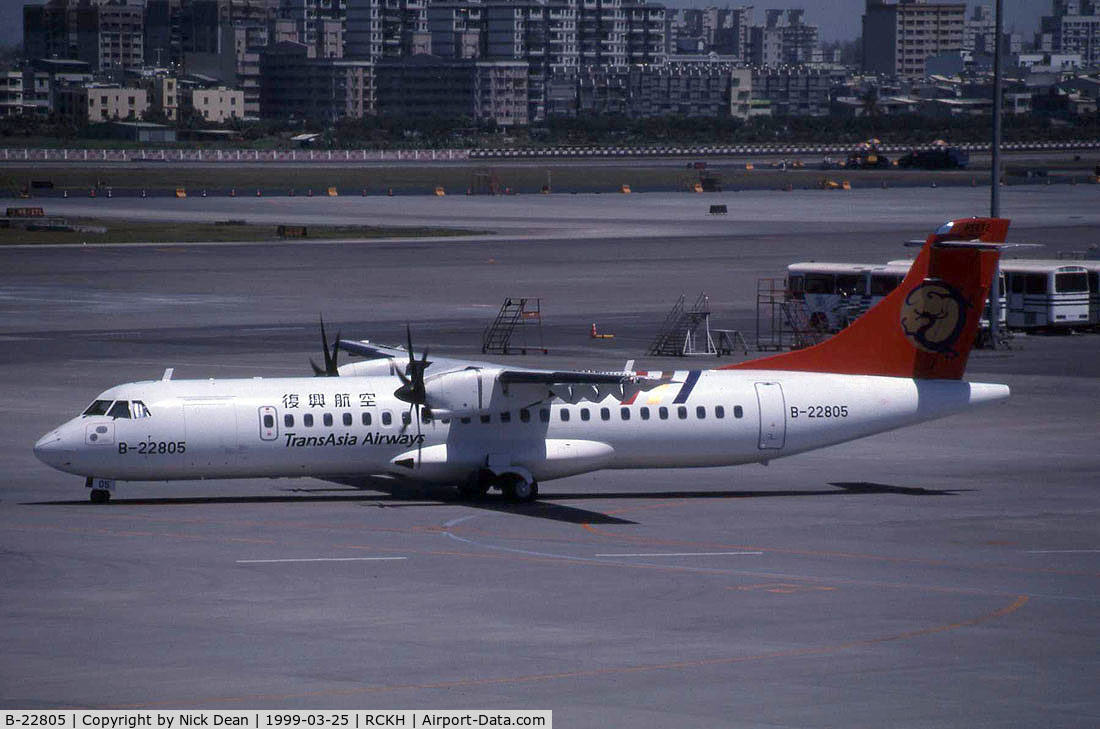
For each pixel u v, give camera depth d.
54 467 109.44
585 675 66.56
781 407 117.88
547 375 106.88
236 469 111.50
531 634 74.06
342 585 85.12
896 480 127.19
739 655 70.38
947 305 120.31
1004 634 75.19
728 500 117.19
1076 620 78.38
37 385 174.50
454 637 73.25
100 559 91.62
